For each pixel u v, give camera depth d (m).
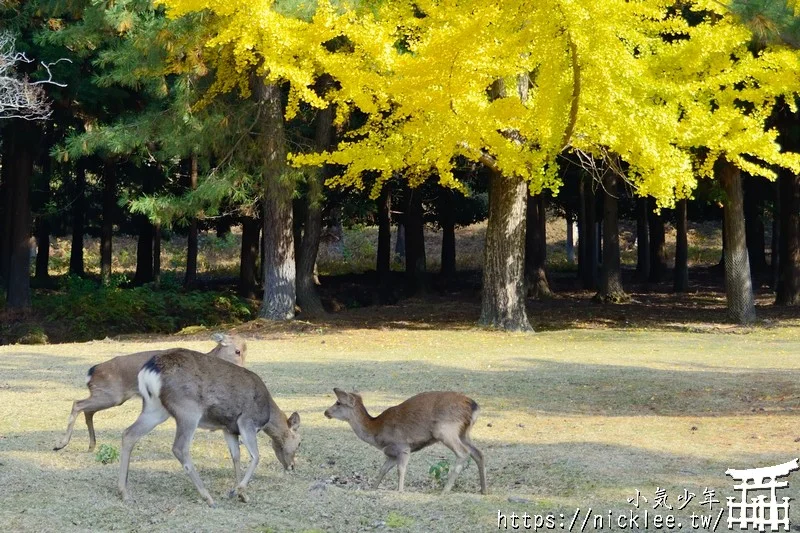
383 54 16.50
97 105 25.58
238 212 29.75
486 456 8.36
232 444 6.86
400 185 32.03
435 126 17.53
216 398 6.59
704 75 19.42
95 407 8.07
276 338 19.53
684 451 8.33
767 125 23.16
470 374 13.83
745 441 8.77
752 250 38.47
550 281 38.66
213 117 20.61
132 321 25.36
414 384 12.80
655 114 17.59
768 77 18.61
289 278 22.44
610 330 21.05
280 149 21.62
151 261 36.16
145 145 23.28
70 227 43.47
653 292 33.22
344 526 6.11
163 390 6.45
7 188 30.97
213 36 19.42
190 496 6.76
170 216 21.50
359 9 19.59
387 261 35.19
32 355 16.30
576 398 11.76
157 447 8.47
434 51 15.92
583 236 38.03
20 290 26.52
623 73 16.67
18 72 23.88
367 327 21.97
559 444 8.77
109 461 7.73
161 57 19.77
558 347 17.62
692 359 15.56
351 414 7.33
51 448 8.28
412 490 7.39
